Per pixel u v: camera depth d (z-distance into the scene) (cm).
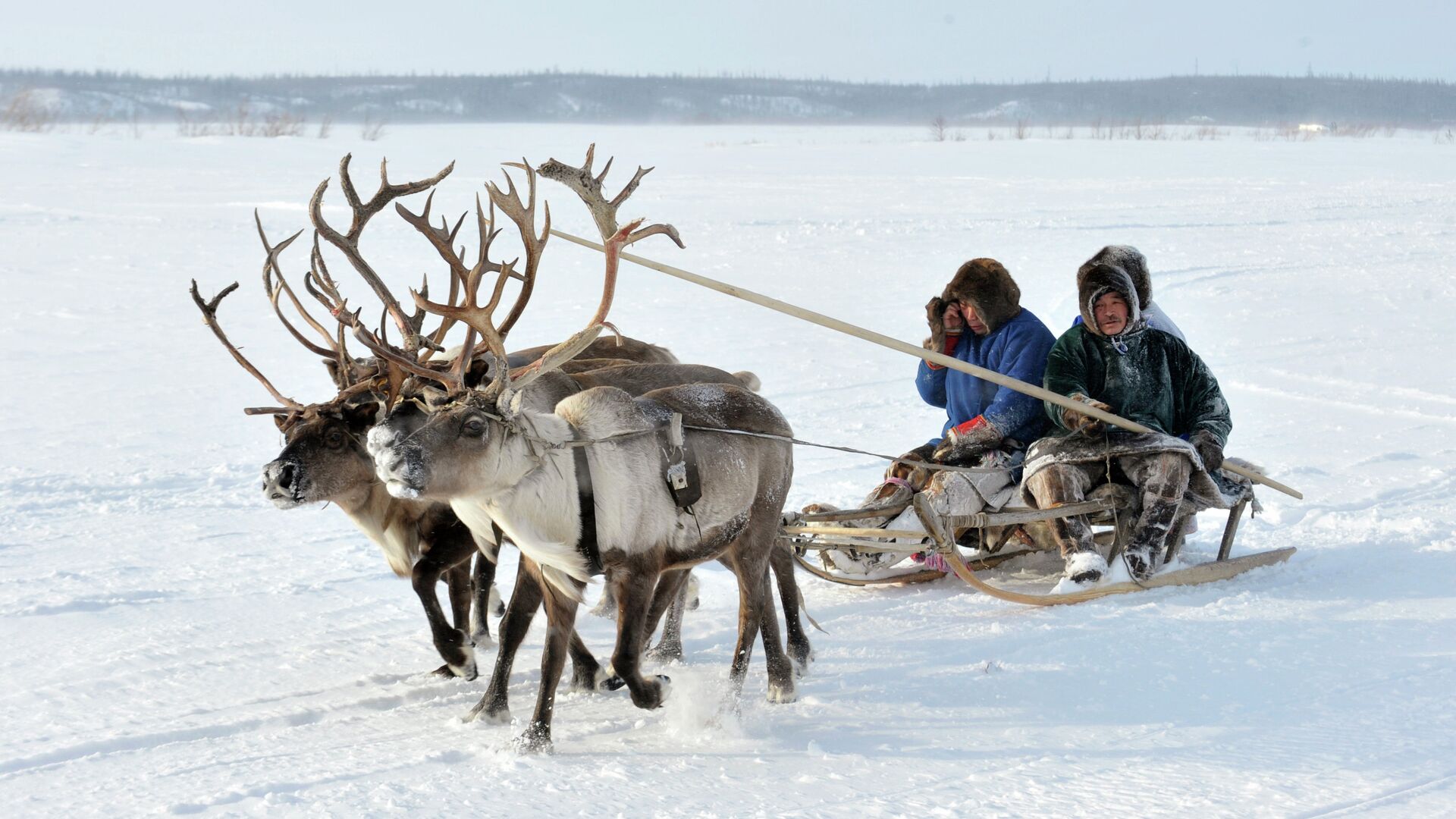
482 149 5469
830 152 5316
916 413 1137
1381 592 714
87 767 496
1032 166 4278
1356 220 2564
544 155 4794
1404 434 1072
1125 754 502
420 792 470
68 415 1104
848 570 779
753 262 1992
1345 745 504
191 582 740
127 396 1174
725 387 611
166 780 482
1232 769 483
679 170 4109
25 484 904
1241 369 1320
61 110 11431
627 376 684
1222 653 620
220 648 640
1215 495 736
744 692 599
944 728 540
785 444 611
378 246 2058
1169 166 4288
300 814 451
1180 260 2022
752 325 1523
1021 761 498
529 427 515
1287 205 2855
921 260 2008
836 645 662
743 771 493
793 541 723
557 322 1498
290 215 2430
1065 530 730
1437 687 566
